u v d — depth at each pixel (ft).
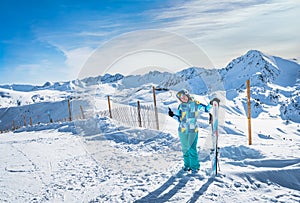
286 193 11.91
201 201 11.41
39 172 18.75
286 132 116.88
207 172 14.83
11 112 236.84
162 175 15.28
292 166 14.43
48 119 194.49
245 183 13.14
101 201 12.39
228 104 228.43
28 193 14.52
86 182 15.47
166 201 11.69
